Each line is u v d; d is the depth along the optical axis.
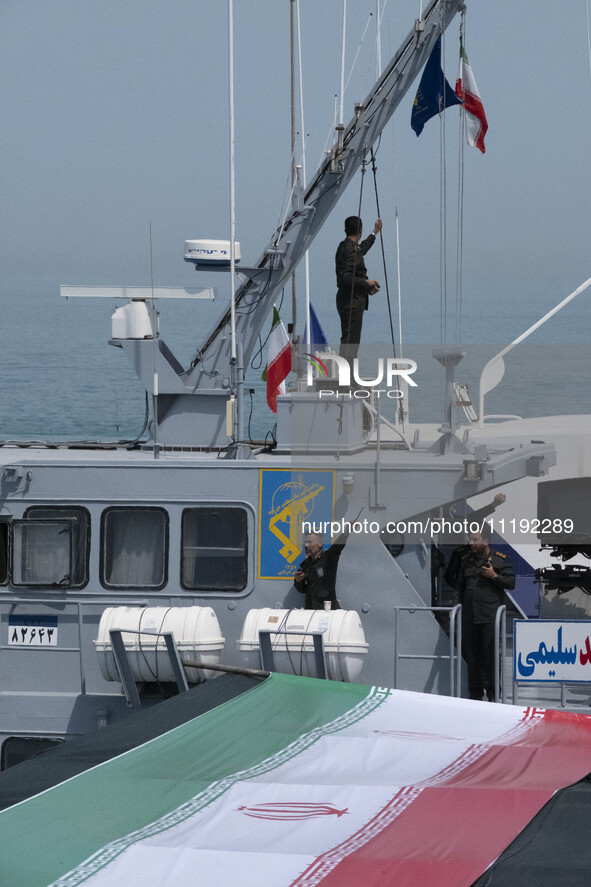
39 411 192.38
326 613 38.50
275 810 26.34
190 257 42.84
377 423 39.91
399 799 27.00
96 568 40.41
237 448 41.09
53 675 40.88
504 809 26.36
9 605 40.94
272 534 39.88
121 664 38.28
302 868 23.00
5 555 41.31
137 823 25.59
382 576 39.91
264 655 38.38
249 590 39.97
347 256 42.62
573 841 24.61
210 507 40.00
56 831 25.11
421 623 39.81
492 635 39.88
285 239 43.41
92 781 28.17
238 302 43.88
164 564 40.22
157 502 40.19
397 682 38.94
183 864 23.22
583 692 40.81
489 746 31.39
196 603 40.19
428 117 44.00
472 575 40.28
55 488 40.62
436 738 31.95
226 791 27.42
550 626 38.25
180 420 43.97
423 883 22.39
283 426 40.41
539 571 46.28
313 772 29.08
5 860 23.61
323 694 34.84
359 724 32.75
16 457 42.00
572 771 29.55
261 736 31.61
